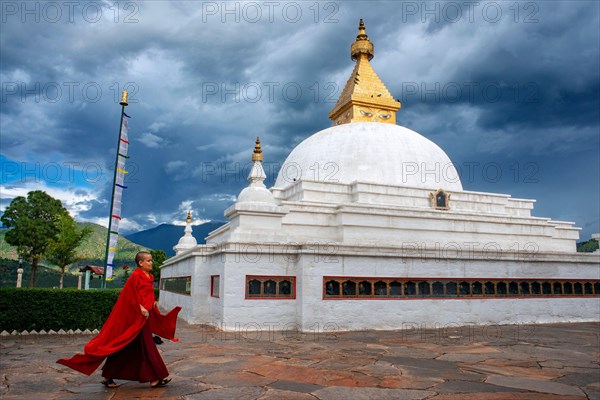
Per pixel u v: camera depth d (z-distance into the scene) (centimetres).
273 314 1493
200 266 1744
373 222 1964
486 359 971
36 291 1362
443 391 680
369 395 649
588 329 1609
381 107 2891
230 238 1551
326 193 2145
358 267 1563
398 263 1625
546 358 996
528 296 1823
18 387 685
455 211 2227
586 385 742
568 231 2447
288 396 636
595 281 1980
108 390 664
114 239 2134
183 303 1986
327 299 1498
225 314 1443
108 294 1450
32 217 4753
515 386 723
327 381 733
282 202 1923
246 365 861
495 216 2241
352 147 2388
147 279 688
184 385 696
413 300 1611
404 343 1211
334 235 1964
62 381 725
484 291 1748
